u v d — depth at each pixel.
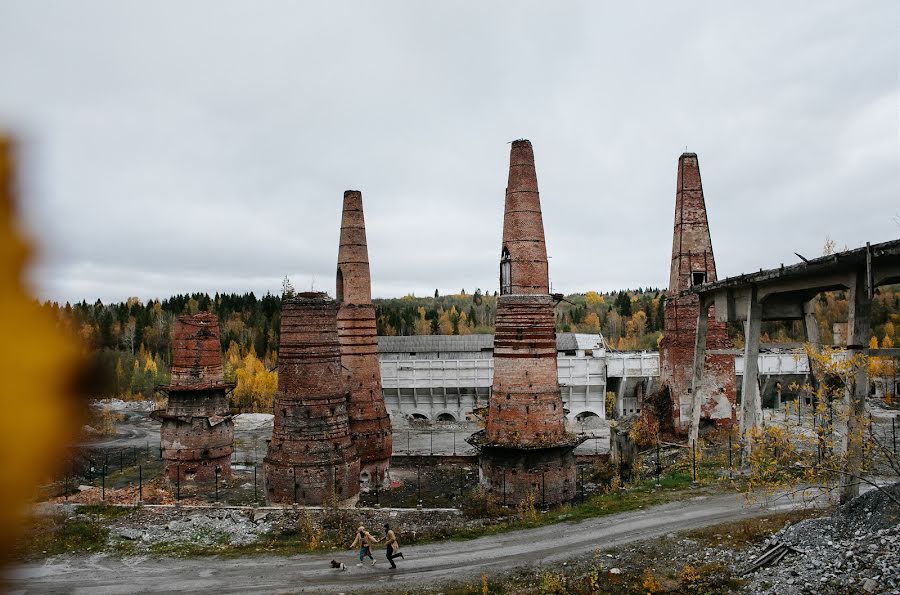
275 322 152.50
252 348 136.12
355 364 47.19
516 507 36.38
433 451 66.44
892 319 94.31
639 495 34.06
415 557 27.78
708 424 48.03
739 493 32.34
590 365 85.44
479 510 35.03
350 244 47.88
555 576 24.19
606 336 173.50
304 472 37.50
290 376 38.56
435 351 98.94
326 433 38.34
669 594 21.61
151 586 25.50
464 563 26.62
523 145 38.84
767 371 77.06
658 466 40.97
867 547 20.38
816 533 22.83
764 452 30.25
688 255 48.66
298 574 26.38
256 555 28.97
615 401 88.31
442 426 82.25
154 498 41.62
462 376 86.69
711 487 34.03
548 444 36.72
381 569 26.53
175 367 48.09
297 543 30.70
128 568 27.52
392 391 87.44
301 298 38.97
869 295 23.25
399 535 30.81
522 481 36.62
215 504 37.72
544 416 37.34
